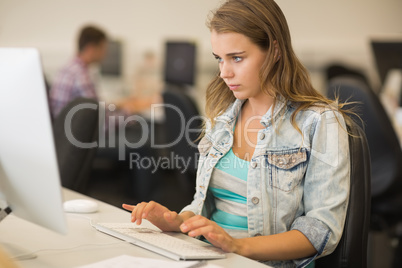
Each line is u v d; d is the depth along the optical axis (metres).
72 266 0.97
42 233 1.19
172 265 0.97
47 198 0.97
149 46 5.32
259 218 1.34
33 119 0.94
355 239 1.25
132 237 1.13
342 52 4.94
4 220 1.30
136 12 5.36
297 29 4.99
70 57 5.51
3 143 1.01
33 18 5.53
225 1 1.36
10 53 0.97
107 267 0.95
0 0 5.52
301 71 1.39
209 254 1.06
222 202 1.44
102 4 5.43
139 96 5.10
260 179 1.35
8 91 0.96
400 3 4.86
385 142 2.31
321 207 1.28
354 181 1.27
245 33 1.28
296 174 1.34
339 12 4.92
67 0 5.47
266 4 1.31
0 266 0.85
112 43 4.99
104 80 4.98
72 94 4.04
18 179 1.01
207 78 5.03
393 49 3.22
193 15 5.20
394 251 2.36
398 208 2.33
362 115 2.35
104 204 1.51
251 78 1.33
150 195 3.80
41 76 0.92
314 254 1.25
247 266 1.02
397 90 3.24
